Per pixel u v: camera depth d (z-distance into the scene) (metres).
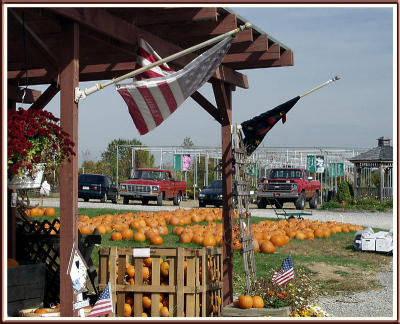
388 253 14.86
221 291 7.95
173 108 6.69
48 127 5.68
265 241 14.48
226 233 8.60
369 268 12.82
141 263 6.84
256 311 7.40
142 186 30.09
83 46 7.73
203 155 41.84
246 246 8.14
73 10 5.39
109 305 5.77
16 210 8.29
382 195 37.81
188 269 6.83
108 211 22.72
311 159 37.78
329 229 18.28
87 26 5.69
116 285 6.82
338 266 12.76
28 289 6.66
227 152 8.79
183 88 6.61
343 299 9.73
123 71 8.68
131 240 15.42
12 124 5.54
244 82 9.26
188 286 6.78
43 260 7.91
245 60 8.32
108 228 16.59
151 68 6.43
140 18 6.72
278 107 8.48
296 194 29.50
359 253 14.80
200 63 6.54
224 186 8.75
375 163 38.88
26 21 6.23
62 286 5.49
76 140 5.62
